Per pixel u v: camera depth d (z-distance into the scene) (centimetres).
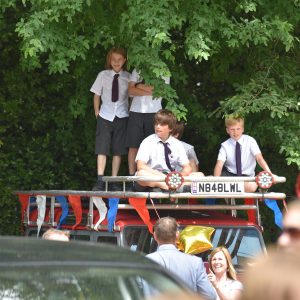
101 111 3016
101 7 2828
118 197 2295
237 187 2322
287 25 2855
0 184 3684
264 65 3148
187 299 609
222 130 3588
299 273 561
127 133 2969
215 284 2083
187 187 2330
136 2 2692
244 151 2688
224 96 3647
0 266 1054
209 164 3597
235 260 2395
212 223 2397
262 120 3145
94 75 3353
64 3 2652
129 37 2761
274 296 557
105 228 2361
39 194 2727
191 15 2791
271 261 571
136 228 2305
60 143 3738
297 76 3127
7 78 3684
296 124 3106
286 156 3148
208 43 2823
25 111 3719
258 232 2427
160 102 2962
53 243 1194
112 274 1084
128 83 3011
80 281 1062
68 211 2631
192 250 2255
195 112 3472
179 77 3259
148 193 2252
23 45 2686
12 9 3450
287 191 3522
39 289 1038
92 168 3750
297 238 705
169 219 1961
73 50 2752
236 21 2880
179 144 2541
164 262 1933
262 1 2947
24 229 2991
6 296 1025
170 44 3070
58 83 3694
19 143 3731
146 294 1078
